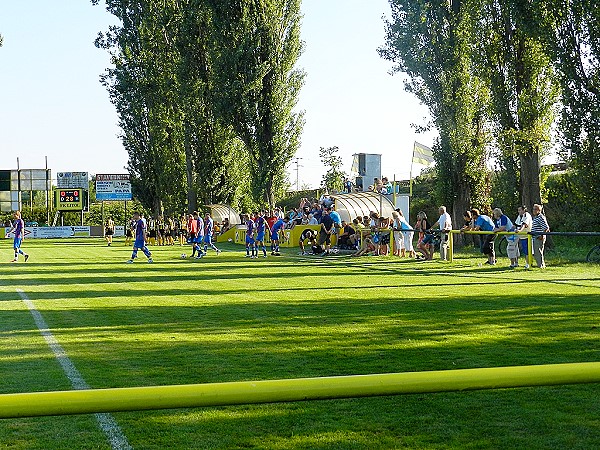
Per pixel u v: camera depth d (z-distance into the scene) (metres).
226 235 44.53
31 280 19.38
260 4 42.47
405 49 33.81
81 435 5.57
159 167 53.25
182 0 45.75
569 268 20.55
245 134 43.66
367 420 5.89
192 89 46.50
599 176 27.41
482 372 2.79
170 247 40.91
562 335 9.55
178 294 15.34
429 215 48.75
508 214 34.19
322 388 2.67
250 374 7.42
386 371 7.49
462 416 5.98
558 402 6.37
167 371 7.61
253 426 5.75
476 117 33.97
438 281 17.36
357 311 12.12
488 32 30.27
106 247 42.22
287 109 43.53
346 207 33.06
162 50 50.12
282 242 35.97
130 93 52.44
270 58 42.88
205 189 49.28
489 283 16.69
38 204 84.62
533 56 29.64
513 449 5.18
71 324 11.09
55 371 7.65
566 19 26.42
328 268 22.27
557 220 34.56
